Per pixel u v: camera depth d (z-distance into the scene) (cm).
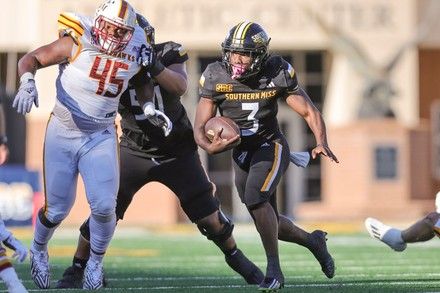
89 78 2075
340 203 6425
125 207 2353
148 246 4088
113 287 2323
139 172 2317
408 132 6406
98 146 2123
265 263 3200
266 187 2116
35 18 6556
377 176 6381
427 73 6781
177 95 2205
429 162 6638
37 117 6381
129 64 2083
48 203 2181
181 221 6481
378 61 6481
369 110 6475
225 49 2106
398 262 3134
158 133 2270
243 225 6028
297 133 6694
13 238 1870
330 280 2480
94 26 2047
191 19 6362
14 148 5800
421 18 6500
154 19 6341
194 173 2319
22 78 2025
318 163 6662
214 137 2098
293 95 2169
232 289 2233
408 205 6344
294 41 6406
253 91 2147
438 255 3422
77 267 2320
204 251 3762
